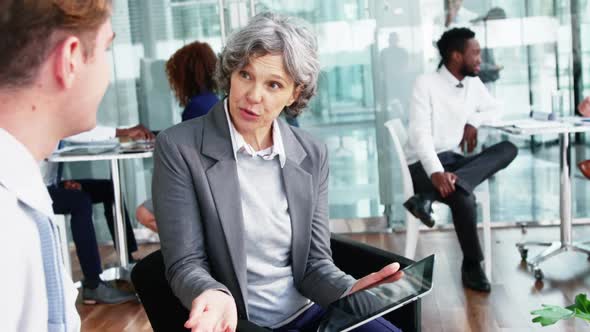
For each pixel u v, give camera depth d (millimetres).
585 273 3795
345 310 1296
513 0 4770
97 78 727
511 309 3271
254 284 1671
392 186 4992
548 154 4879
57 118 718
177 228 1558
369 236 4969
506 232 4840
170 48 5023
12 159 647
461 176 3611
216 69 1700
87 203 3730
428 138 3805
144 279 1573
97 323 3434
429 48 4863
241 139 1624
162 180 1584
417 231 3797
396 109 4934
